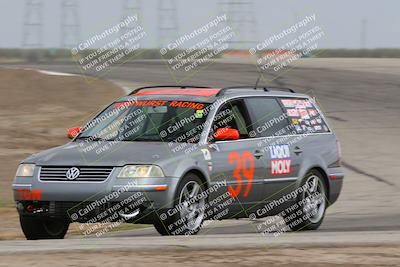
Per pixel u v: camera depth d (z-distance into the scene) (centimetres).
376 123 5497
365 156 4344
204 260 1686
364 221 2775
